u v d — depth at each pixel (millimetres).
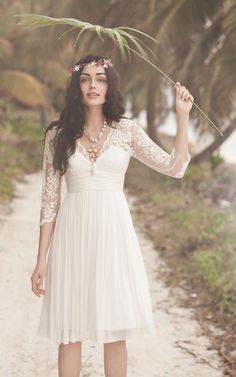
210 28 12133
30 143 19422
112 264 3145
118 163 3195
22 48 20469
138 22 13047
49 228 3266
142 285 3230
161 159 3195
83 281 3154
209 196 12008
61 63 20797
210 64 12266
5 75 21156
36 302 5723
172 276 6598
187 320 5285
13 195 11969
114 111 3227
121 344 3314
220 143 15695
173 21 11977
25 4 21547
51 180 3260
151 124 16016
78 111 3207
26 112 25312
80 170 3186
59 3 14594
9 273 6645
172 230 8750
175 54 13367
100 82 3211
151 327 3232
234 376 4145
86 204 3174
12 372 4203
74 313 3170
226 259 6566
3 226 9062
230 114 15453
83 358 4422
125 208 3242
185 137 3164
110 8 14172
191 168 14664
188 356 4527
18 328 5043
